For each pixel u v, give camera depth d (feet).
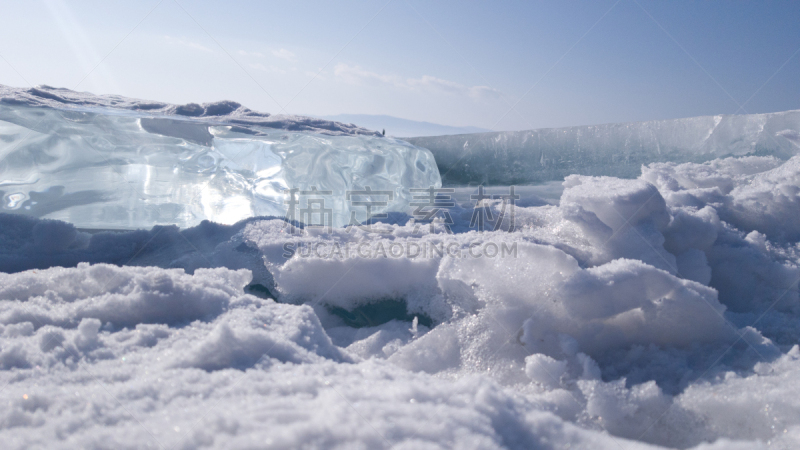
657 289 5.21
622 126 17.72
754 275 7.25
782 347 5.39
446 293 6.34
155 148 11.43
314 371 3.77
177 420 2.90
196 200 10.84
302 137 12.64
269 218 9.32
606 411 4.25
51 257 7.83
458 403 3.29
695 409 4.17
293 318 4.99
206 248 8.46
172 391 3.29
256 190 11.35
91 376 3.60
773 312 6.43
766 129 14.58
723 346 5.02
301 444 2.61
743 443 3.35
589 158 18.06
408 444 2.69
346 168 12.86
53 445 2.63
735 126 15.28
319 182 11.99
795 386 4.08
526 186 17.12
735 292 7.26
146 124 11.64
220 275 6.42
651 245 7.07
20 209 9.86
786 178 9.07
